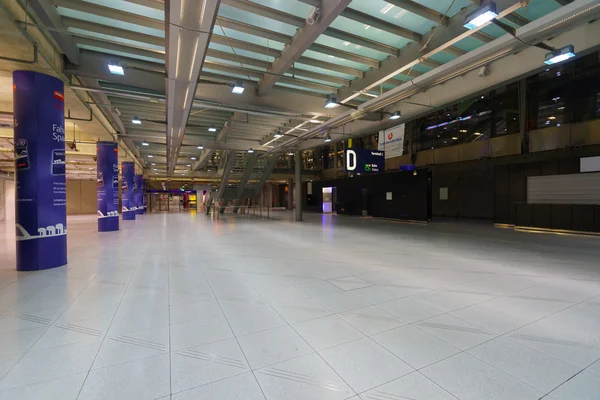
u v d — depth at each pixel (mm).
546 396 1977
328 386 2080
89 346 2633
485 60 5277
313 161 31625
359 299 3832
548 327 2998
